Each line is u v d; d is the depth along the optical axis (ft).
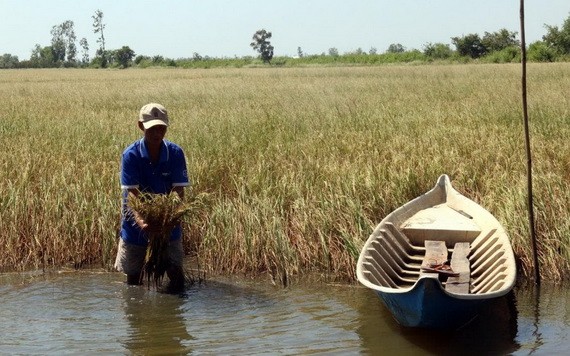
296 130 36.91
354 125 38.63
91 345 16.06
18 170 26.68
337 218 22.52
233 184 26.13
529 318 17.62
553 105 42.73
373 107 48.03
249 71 139.44
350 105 49.11
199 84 83.05
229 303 18.85
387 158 29.27
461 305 15.46
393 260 19.36
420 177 25.67
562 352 15.48
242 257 21.85
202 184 25.94
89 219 22.94
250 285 20.44
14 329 17.01
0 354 15.48
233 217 22.58
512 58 166.09
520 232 21.31
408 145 31.09
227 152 30.07
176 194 19.15
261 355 15.48
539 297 19.15
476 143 31.37
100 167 27.14
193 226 23.43
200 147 30.86
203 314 18.02
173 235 19.77
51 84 93.25
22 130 38.37
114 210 23.06
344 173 25.77
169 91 69.36
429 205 22.48
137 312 18.16
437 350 15.75
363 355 15.48
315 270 21.65
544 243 21.12
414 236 20.90
